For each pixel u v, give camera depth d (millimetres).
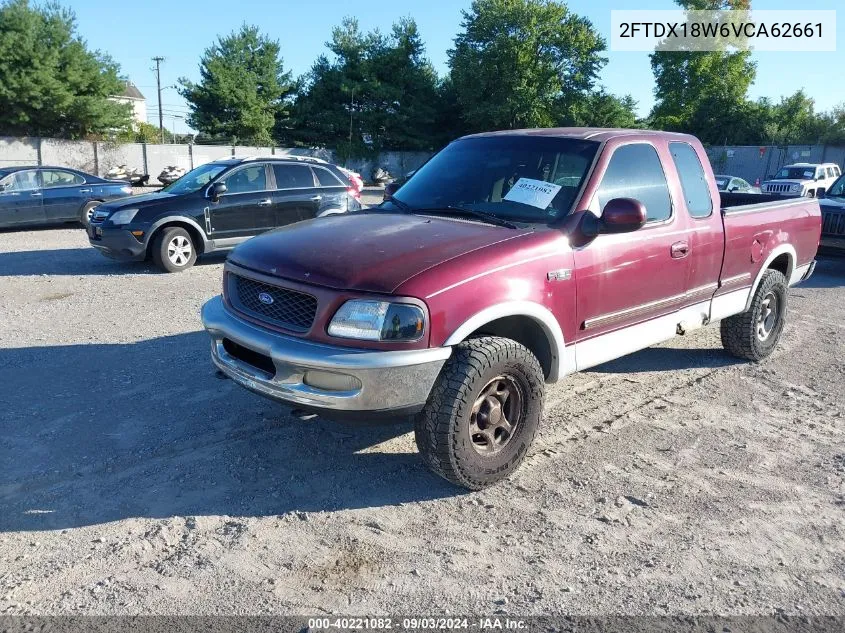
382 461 4152
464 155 4898
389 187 5238
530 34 46656
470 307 3463
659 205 4676
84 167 36812
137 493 3711
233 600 2850
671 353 6555
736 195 7352
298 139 49750
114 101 39781
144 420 4645
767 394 5508
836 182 12406
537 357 4105
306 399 3395
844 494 3898
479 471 3684
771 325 6285
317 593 2912
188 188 10633
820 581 3098
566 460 4242
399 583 2990
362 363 3254
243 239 10758
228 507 3594
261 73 47812
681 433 4699
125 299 8328
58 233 15133
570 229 4023
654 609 2863
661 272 4633
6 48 34469
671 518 3592
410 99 49438
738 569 3164
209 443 4324
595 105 49312
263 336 3572
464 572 3082
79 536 3303
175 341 6504
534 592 2951
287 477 3926
